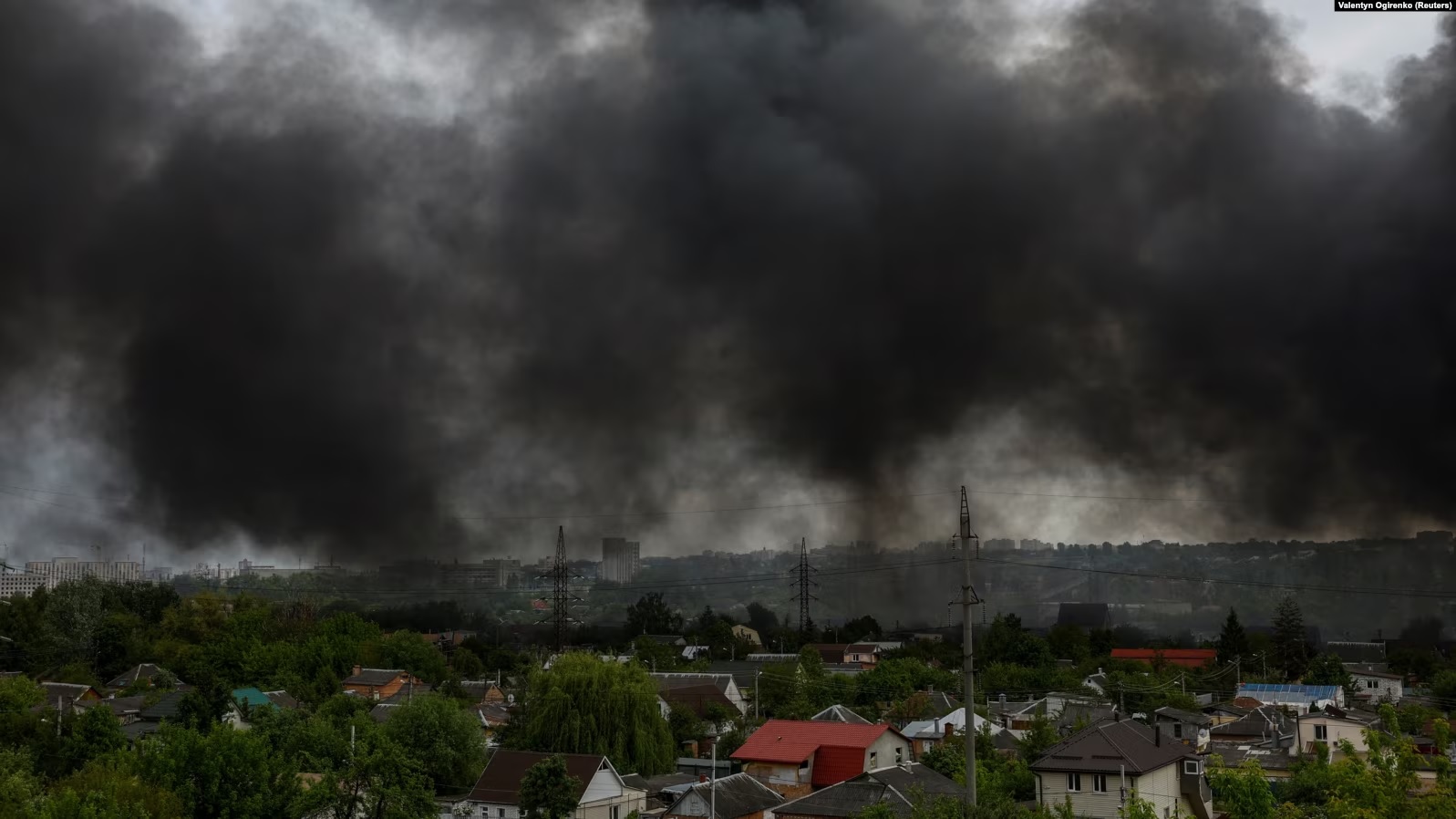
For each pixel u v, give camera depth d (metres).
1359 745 100.38
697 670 178.38
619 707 100.75
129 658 181.25
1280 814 48.00
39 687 134.75
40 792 68.31
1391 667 192.88
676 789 91.75
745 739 109.19
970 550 59.03
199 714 111.25
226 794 69.50
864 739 92.94
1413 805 39.03
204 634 196.38
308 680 160.88
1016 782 75.75
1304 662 194.50
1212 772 57.97
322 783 67.25
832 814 73.25
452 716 98.38
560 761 83.00
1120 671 162.00
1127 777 62.19
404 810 67.38
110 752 84.12
